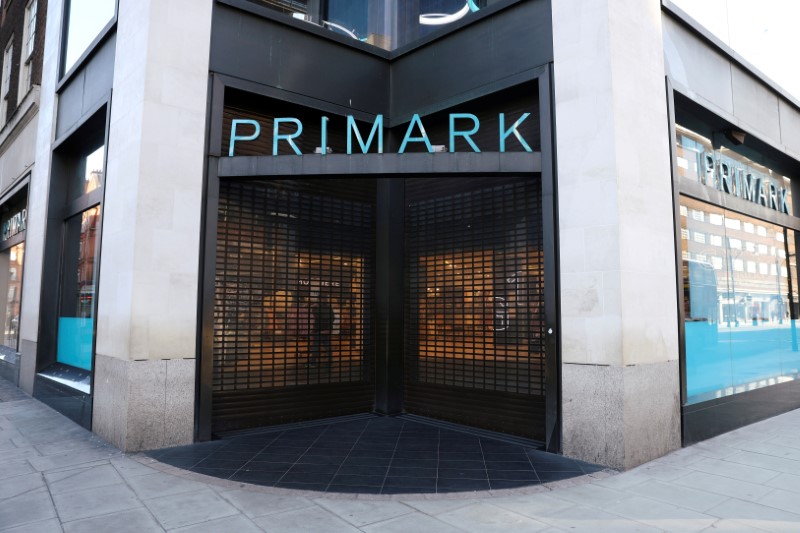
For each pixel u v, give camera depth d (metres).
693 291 8.49
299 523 4.78
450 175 7.97
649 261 7.15
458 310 9.21
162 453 7.11
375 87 10.16
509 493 5.60
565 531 4.62
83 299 10.31
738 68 9.92
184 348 7.68
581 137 7.14
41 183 12.34
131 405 7.20
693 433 7.68
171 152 7.77
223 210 8.58
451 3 9.61
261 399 8.70
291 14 9.56
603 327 6.73
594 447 6.71
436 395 9.39
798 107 11.70
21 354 12.91
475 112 9.26
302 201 9.46
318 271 9.53
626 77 7.14
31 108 13.34
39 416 9.62
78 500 5.37
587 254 6.95
